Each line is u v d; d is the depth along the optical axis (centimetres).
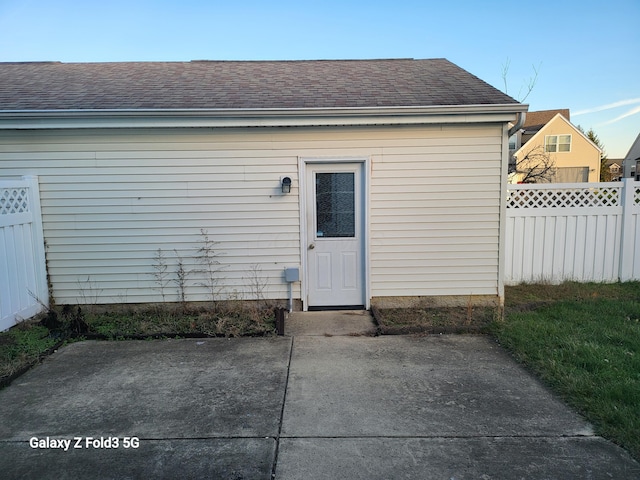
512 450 269
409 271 577
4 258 478
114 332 491
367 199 561
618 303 565
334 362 414
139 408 327
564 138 2825
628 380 341
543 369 379
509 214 667
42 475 248
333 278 585
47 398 344
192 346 461
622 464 254
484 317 532
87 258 560
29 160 540
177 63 817
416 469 252
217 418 311
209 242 564
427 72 698
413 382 369
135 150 544
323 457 264
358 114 522
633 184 652
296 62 829
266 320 533
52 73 724
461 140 551
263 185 557
